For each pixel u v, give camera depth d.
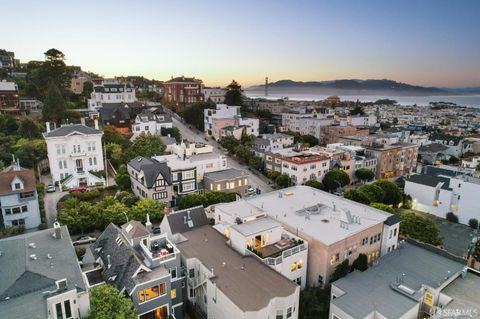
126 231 39.44
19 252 30.09
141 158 77.44
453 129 177.62
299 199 55.97
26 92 129.88
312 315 36.97
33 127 93.44
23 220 56.38
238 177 78.69
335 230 44.09
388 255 44.88
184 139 122.81
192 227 47.81
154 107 138.75
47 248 32.72
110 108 124.12
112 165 89.19
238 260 39.00
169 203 70.69
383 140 120.56
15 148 80.38
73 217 55.03
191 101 174.38
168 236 46.81
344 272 41.72
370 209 51.72
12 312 24.45
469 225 73.00
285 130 154.38
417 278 39.44
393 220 49.06
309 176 88.94
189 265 39.03
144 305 32.84
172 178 72.19
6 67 158.50
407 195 83.44
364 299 35.28
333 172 89.31
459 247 62.94
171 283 36.25
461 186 74.00
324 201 55.25
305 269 42.75
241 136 122.75
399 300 35.19
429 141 141.50
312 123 150.75
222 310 33.31
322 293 39.69
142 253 36.94
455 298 36.22
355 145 117.12
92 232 56.59
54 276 28.19
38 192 67.44
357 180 100.31
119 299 29.38
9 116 99.12
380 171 105.94
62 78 138.12
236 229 41.97
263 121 154.50
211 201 64.19
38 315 24.39
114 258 37.00
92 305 28.41
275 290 33.28
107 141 96.19
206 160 81.31
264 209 51.12
